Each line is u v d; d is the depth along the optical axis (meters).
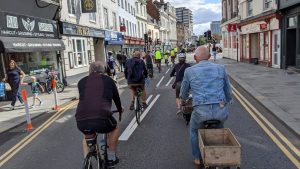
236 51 36.66
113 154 5.05
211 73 4.61
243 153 6.12
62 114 11.20
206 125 4.59
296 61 19.61
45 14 19.23
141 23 56.53
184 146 6.70
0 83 13.97
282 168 5.35
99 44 31.86
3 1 14.95
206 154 4.00
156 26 72.69
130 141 7.23
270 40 23.80
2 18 14.48
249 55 30.19
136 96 9.04
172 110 10.59
